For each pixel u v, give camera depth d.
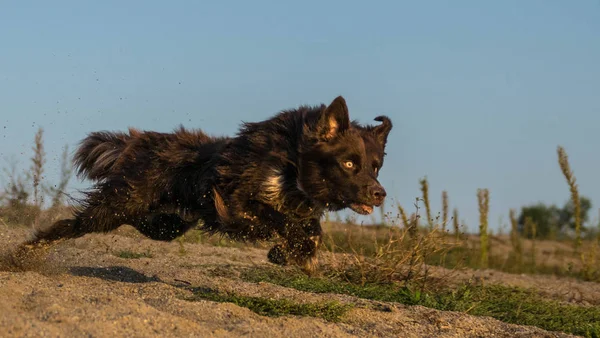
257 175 10.72
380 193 10.70
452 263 18.17
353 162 10.78
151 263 13.73
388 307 10.63
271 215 10.79
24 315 7.82
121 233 17.45
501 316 11.74
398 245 14.45
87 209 11.88
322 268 13.88
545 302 13.38
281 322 9.02
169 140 11.98
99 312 8.03
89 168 12.80
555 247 27.38
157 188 11.83
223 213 10.67
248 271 13.43
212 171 11.12
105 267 12.59
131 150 12.06
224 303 9.45
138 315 8.17
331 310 9.85
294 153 10.88
